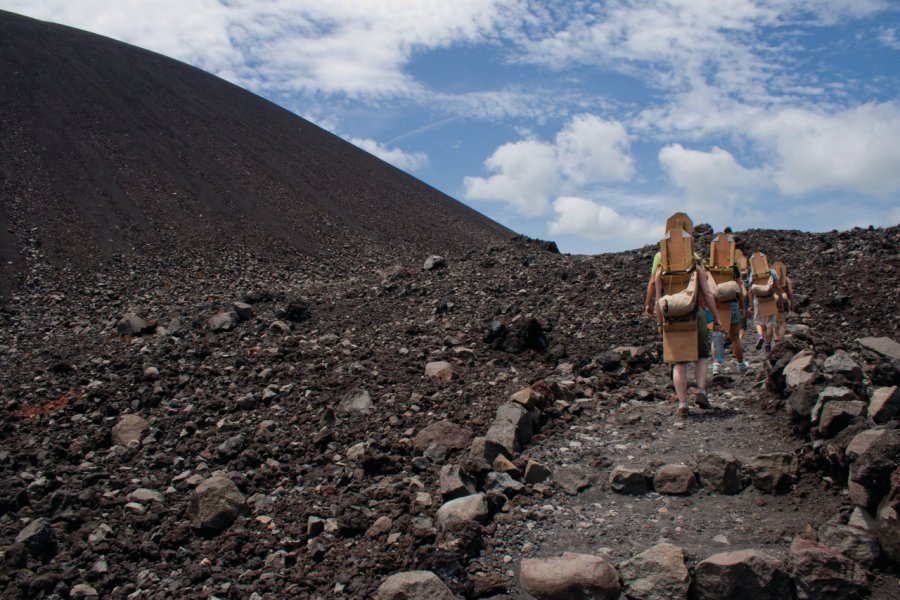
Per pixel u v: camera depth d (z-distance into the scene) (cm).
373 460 497
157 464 555
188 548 421
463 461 487
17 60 4716
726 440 493
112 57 5603
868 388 501
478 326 906
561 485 445
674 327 561
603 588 330
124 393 745
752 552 328
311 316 1097
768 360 629
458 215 5497
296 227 3462
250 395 678
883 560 328
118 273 2167
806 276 1063
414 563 363
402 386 686
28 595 380
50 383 807
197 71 6438
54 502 479
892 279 959
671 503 414
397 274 1380
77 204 2912
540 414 559
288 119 6331
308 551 398
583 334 863
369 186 5178
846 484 394
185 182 3675
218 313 1134
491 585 343
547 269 1261
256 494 482
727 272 720
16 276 1931
